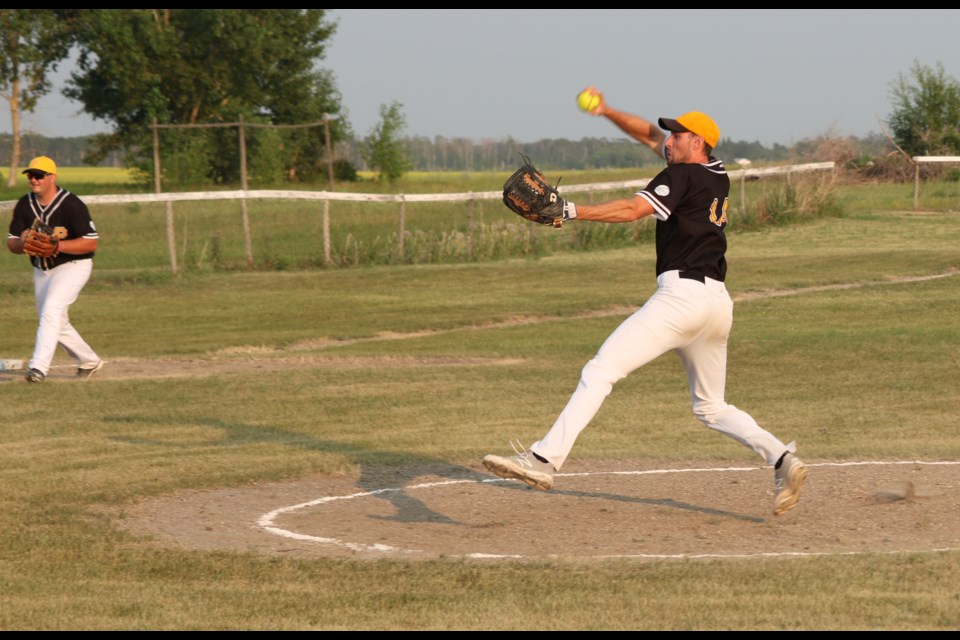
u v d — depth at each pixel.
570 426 20.77
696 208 20.83
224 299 73.94
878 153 165.75
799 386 40.88
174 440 32.16
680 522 22.89
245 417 35.78
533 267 88.06
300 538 21.88
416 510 24.36
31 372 41.25
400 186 197.88
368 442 31.84
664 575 18.52
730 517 23.23
